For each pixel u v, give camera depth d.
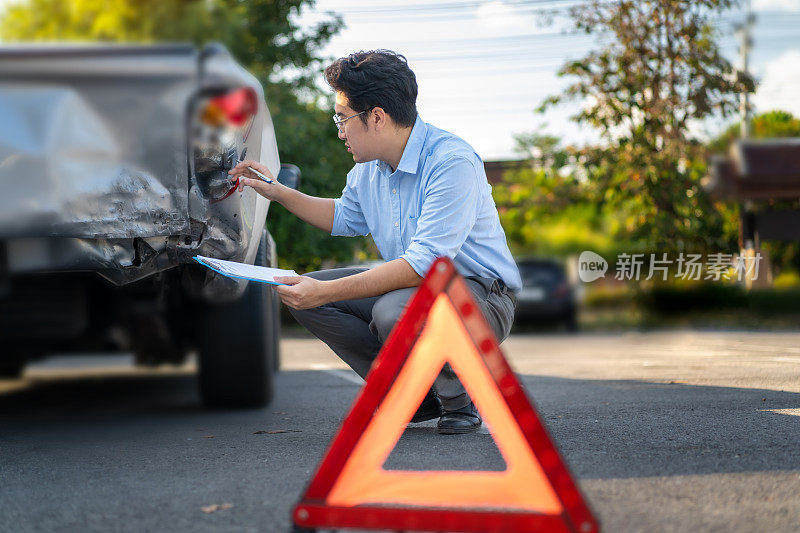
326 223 3.11
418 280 2.59
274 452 2.69
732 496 2.04
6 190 2.40
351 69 2.75
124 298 3.73
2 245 2.48
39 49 2.39
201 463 2.55
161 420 3.52
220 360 3.52
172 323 4.19
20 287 3.31
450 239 2.64
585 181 15.62
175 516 1.93
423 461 2.41
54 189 2.41
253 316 3.51
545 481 1.58
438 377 2.84
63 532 1.83
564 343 9.63
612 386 4.46
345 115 2.78
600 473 2.28
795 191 15.17
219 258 2.70
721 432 2.90
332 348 3.05
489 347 1.64
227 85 2.48
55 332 3.38
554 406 3.63
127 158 2.47
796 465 2.37
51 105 2.41
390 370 1.67
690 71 14.69
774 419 3.16
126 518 1.93
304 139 12.18
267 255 3.57
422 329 1.68
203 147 2.51
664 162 14.79
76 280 3.38
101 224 2.46
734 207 15.85
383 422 1.68
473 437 2.82
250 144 2.77
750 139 15.35
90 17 9.11
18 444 3.04
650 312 14.80
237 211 2.68
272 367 3.70
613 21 14.70
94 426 3.45
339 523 1.64
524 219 18.12
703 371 5.28
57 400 4.62
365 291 2.52
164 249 2.60
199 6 10.88
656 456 2.50
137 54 2.45
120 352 4.99
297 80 13.48
